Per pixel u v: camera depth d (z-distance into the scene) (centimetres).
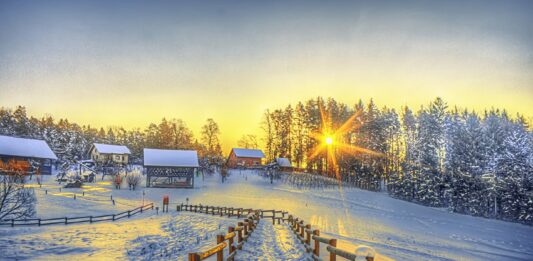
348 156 9756
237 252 1647
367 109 10662
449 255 2778
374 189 8062
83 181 6781
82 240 2327
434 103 9225
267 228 2881
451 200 6212
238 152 10812
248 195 6353
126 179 7456
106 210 4341
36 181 6919
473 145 6844
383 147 9512
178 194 6222
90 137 15000
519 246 3616
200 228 3014
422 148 8212
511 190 5759
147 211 4428
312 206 5447
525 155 6050
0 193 3131
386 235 3572
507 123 7388
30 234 2528
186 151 7688
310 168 10444
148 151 7475
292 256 1619
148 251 1970
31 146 8006
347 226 3984
